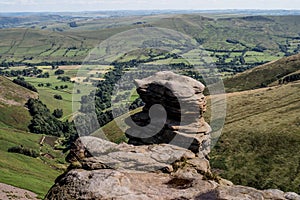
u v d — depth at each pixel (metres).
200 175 19.53
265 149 87.69
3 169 98.31
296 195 17.19
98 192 16.98
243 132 96.31
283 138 89.44
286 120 100.75
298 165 77.88
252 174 79.25
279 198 16.80
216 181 19.92
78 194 17.12
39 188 84.38
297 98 124.75
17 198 70.88
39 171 108.81
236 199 16.50
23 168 107.25
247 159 84.44
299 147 85.06
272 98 132.38
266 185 75.12
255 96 138.25
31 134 155.50
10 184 80.62
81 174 18.31
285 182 74.50
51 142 146.12
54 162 122.19
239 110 124.19
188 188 17.92
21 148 130.75
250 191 17.25
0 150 126.88
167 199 16.78
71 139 134.75
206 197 16.88
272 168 79.81
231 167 82.81
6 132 152.00
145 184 18.11
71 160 20.97
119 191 17.06
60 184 18.27
